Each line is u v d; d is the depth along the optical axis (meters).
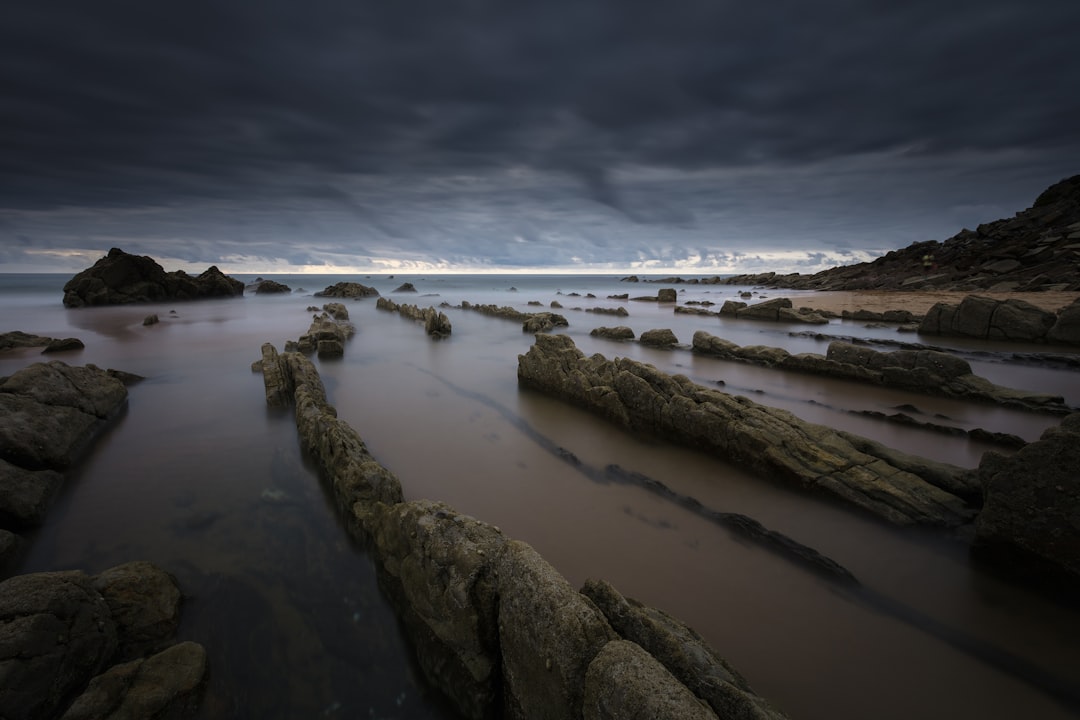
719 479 10.88
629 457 12.09
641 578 7.65
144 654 6.02
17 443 10.02
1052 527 7.05
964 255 58.03
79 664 5.30
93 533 8.72
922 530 8.67
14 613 5.19
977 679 5.88
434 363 23.50
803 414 15.20
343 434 11.06
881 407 15.80
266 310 50.56
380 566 7.60
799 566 7.93
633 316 43.53
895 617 6.86
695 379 19.58
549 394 17.56
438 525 6.49
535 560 5.34
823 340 28.89
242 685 5.73
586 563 8.00
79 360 23.31
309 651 6.25
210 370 21.30
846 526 9.02
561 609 4.71
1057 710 5.49
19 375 12.57
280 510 9.60
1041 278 42.12
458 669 5.55
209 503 9.84
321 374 20.86
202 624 6.60
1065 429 7.11
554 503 9.88
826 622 6.79
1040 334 25.67
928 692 5.72
